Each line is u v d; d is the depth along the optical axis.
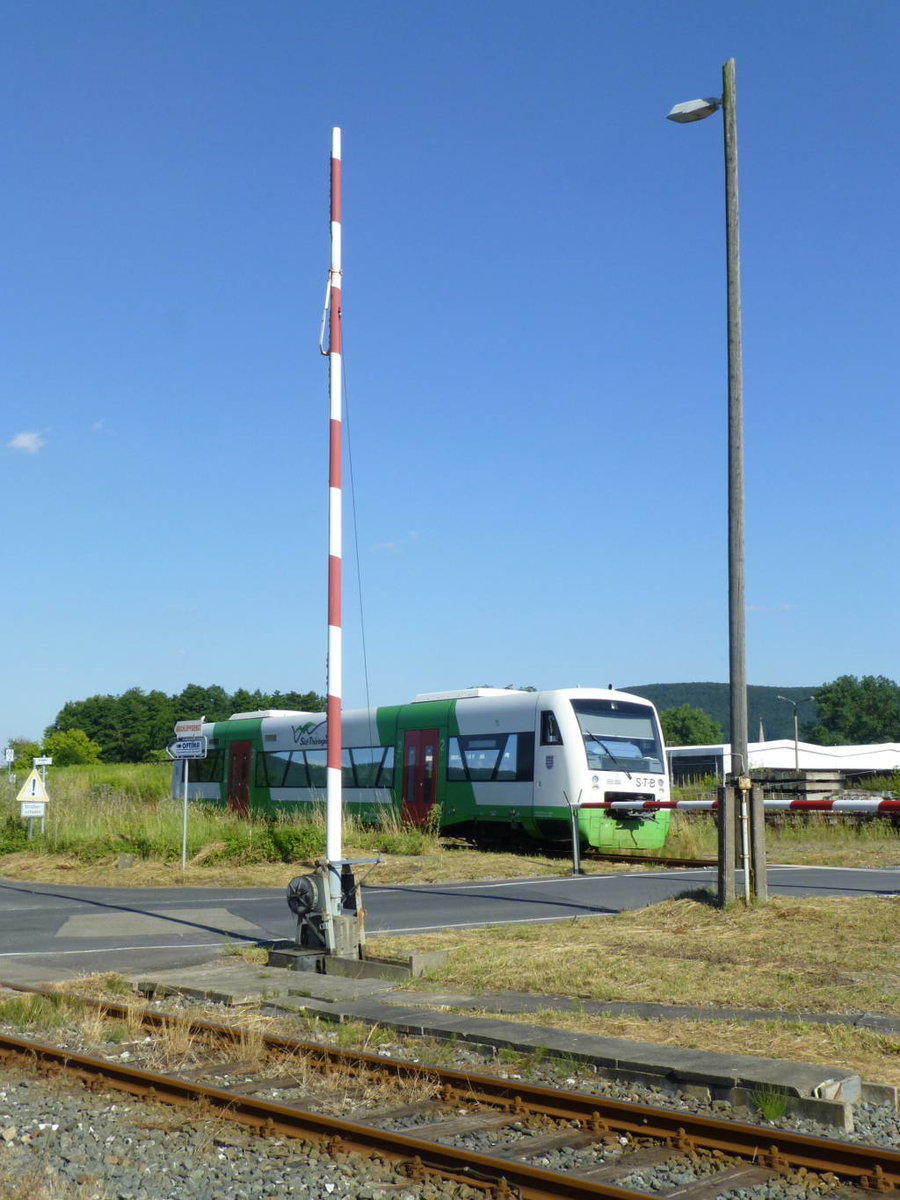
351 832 29.19
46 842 29.36
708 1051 8.49
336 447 13.66
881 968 11.38
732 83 15.39
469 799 28.73
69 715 137.62
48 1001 10.81
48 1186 6.20
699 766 61.78
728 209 15.33
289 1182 6.38
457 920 16.39
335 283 13.84
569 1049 8.51
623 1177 6.34
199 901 19.75
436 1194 6.15
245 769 37.16
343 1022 9.98
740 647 14.84
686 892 15.69
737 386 15.12
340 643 13.42
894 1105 7.50
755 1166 6.42
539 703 27.31
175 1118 7.45
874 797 33.47
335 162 14.05
